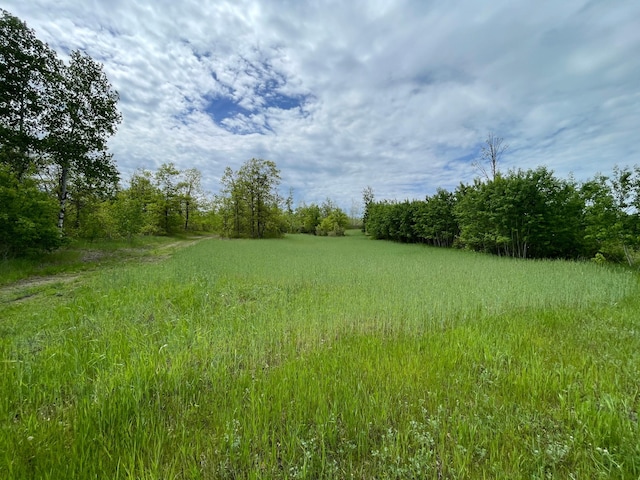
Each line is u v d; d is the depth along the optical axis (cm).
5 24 1356
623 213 1152
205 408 266
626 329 463
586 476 189
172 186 3712
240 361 356
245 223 4156
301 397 270
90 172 1714
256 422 240
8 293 732
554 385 290
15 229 1059
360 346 401
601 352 379
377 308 549
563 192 1608
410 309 530
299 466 197
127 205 2277
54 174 1759
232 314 529
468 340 411
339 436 230
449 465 198
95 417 240
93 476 183
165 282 820
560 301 617
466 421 239
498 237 1764
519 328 464
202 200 4491
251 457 206
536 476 184
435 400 271
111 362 337
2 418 247
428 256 1744
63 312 553
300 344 423
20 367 313
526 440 221
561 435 227
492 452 207
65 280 919
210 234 4622
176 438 225
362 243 3319
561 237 1595
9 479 179
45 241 1217
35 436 221
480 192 2000
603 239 1230
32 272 1016
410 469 191
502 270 1020
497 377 312
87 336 419
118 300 623
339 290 746
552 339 422
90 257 1462
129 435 222
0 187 1050
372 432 235
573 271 954
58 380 300
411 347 392
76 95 1677
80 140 1688
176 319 499
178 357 336
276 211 4372
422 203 3212
